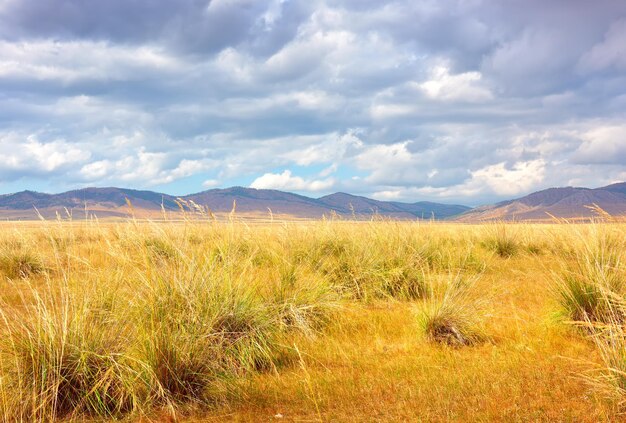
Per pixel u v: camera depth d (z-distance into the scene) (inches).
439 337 248.8
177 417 167.6
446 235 619.8
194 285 221.0
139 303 217.0
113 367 177.0
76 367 176.4
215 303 222.4
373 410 167.0
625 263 275.1
